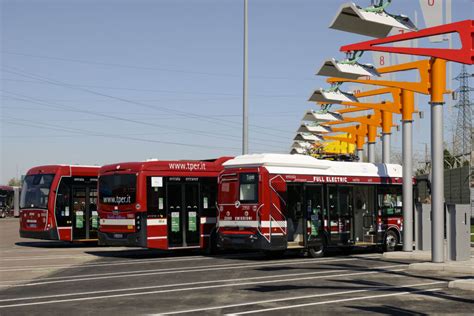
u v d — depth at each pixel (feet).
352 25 55.31
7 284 48.91
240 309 35.96
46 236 84.58
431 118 57.82
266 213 66.33
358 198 76.33
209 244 75.31
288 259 69.41
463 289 43.78
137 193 70.18
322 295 41.19
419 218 69.05
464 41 46.68
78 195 86.79
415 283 47.26
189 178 74.23
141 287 45.93
